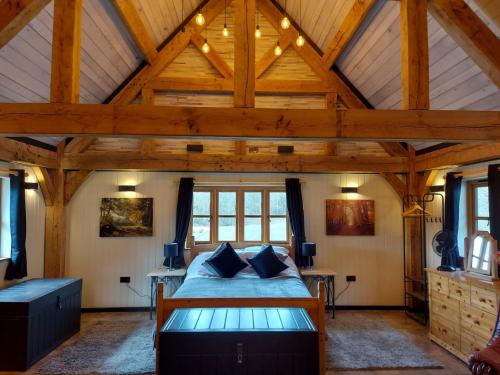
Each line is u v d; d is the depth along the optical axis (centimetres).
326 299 570
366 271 576
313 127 289
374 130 292
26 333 353
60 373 347
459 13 289
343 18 456
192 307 323
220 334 276
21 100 395
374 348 409
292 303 321
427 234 554
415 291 548
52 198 521
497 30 308
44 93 408
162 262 561
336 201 578
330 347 412
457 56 359
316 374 279
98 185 562
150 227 562
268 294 384
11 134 279
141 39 463
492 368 242
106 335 448
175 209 567
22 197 454
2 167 439
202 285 425
